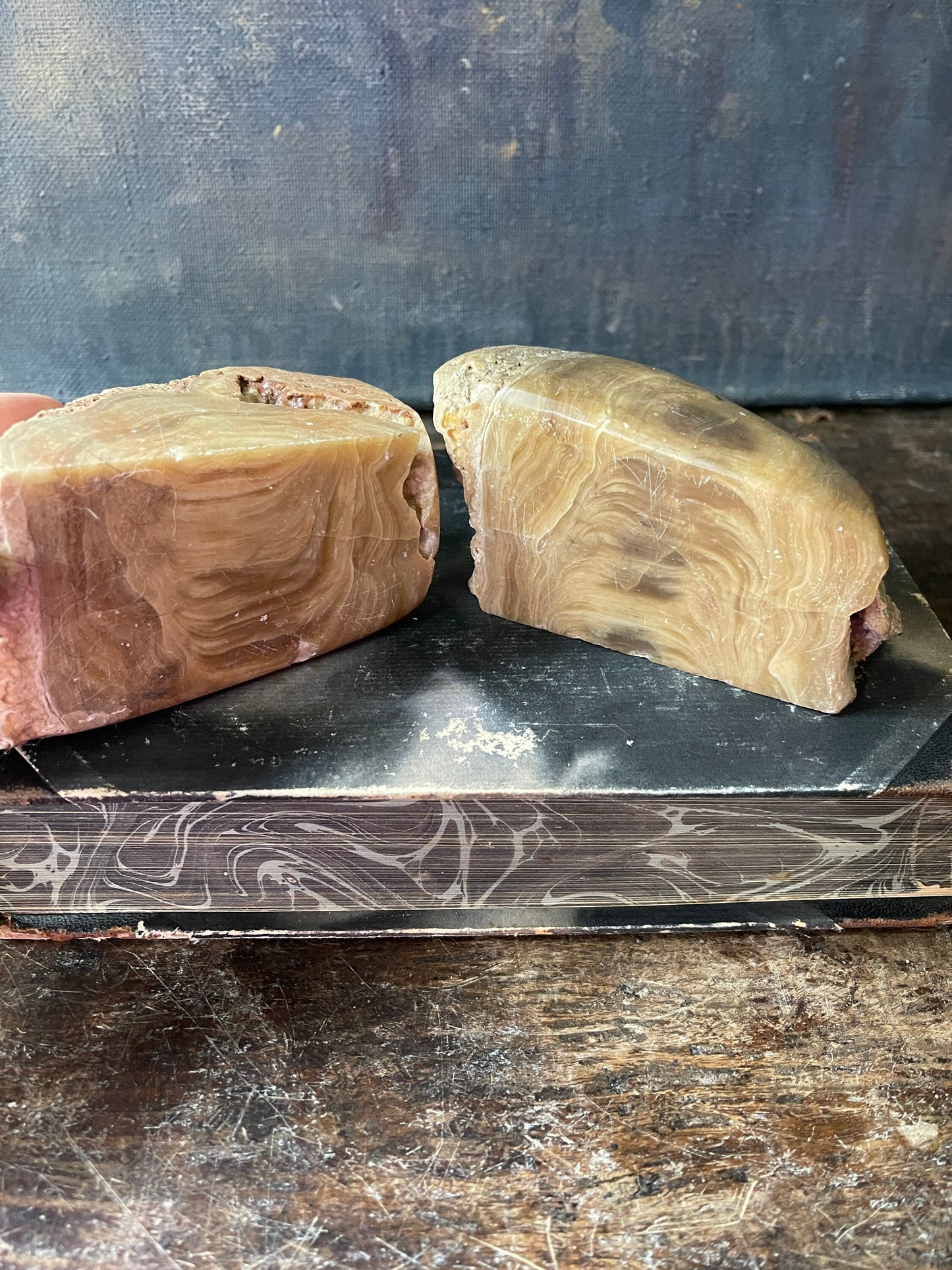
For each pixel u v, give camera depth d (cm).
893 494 41
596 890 28
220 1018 25
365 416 29
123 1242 21
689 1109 23
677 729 27
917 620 31
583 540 28
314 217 41
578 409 26
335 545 28
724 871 27
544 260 43
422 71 38
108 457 23
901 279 45
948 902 28
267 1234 21
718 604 27
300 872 27
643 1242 21
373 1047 25
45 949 27
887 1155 22
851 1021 25
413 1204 21
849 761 26
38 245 41
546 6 37
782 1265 21
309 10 37
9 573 23
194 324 44
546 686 28
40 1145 22
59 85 38
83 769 25
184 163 40
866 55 39
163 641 26
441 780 25
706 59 39
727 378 47
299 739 26
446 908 28
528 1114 23
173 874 27
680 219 43
